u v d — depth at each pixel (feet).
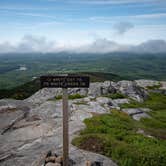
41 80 46.42
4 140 69.62
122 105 146.30
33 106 112.27
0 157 55.26
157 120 130.72
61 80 46.19
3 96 492.54
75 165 47.19
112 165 49.16
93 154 52.54
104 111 109.70
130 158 52.29
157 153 55.06
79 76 46.16
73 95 148.87
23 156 53.67
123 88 191.31
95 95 165.17
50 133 73.20
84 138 60.75
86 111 101.40
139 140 66.33
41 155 49.19
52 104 110.52
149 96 205.77
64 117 46.01
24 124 84.89
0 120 90.17
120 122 90.63
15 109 104.42
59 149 55.42
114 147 56.59
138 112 136.26
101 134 66.44
